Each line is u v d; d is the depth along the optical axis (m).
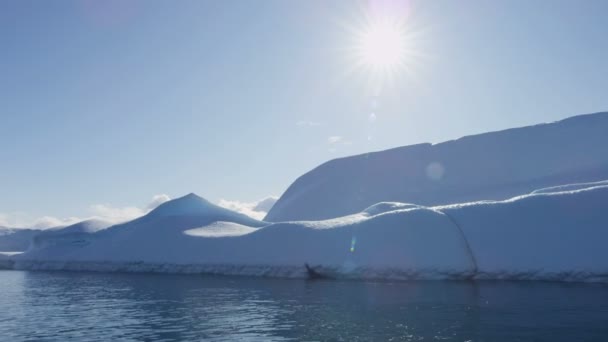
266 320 18.48
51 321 19.12
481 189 76.94
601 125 79.38
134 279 40.50
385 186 84.94
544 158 77.94
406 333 15.32
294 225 44.19
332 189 88.56
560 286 29.59
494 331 15.36
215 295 27.23
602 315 18.25
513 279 33.84
